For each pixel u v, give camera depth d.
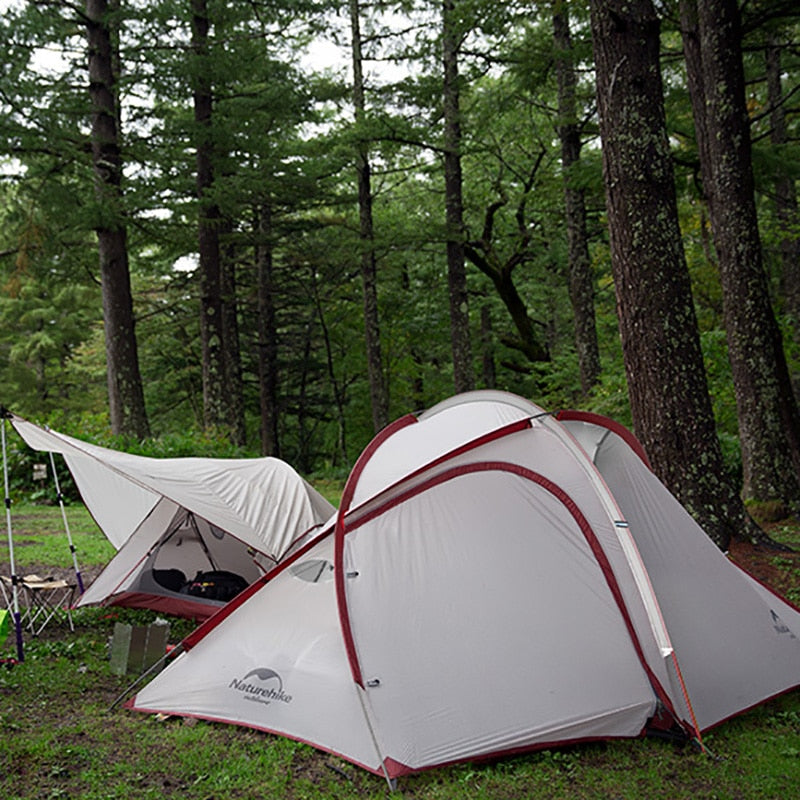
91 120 18.23
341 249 27.47
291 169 21.92
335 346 32.59
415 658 4.91
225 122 20.41
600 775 4.54
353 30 21.28
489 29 16.09
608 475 5.78
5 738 4.89
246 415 36.31
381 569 5.27
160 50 19.17
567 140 17.61
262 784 4.42
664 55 13.11
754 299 11.11
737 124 10.88
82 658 6.60
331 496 19.61
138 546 8.34
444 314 27.80
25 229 18.97
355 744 4.69
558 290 26.64
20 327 35.03
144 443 17.78
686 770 4.59
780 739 4.98
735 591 5.70
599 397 14.88
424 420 6.31
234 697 5.28
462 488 5.47
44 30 16.70
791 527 10.38
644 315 8.31
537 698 4.83
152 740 4.95
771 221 16.34
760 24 11.30
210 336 20.97
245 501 7.76
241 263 28.73
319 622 5.33
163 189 19.97
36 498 15.88
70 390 37.22
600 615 5.07
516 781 4.48
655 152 8.20
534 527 5.29
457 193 21.02
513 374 32.31
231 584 8.12
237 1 20.12
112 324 18.11
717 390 14.06
